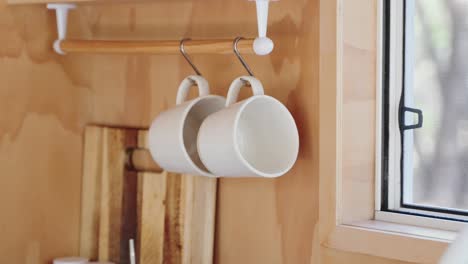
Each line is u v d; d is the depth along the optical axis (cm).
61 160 152
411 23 125
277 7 129
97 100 156
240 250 136
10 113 142
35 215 148
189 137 131
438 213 120
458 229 115
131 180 146
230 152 115
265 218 132
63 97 152
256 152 125
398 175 125
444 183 122
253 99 117
